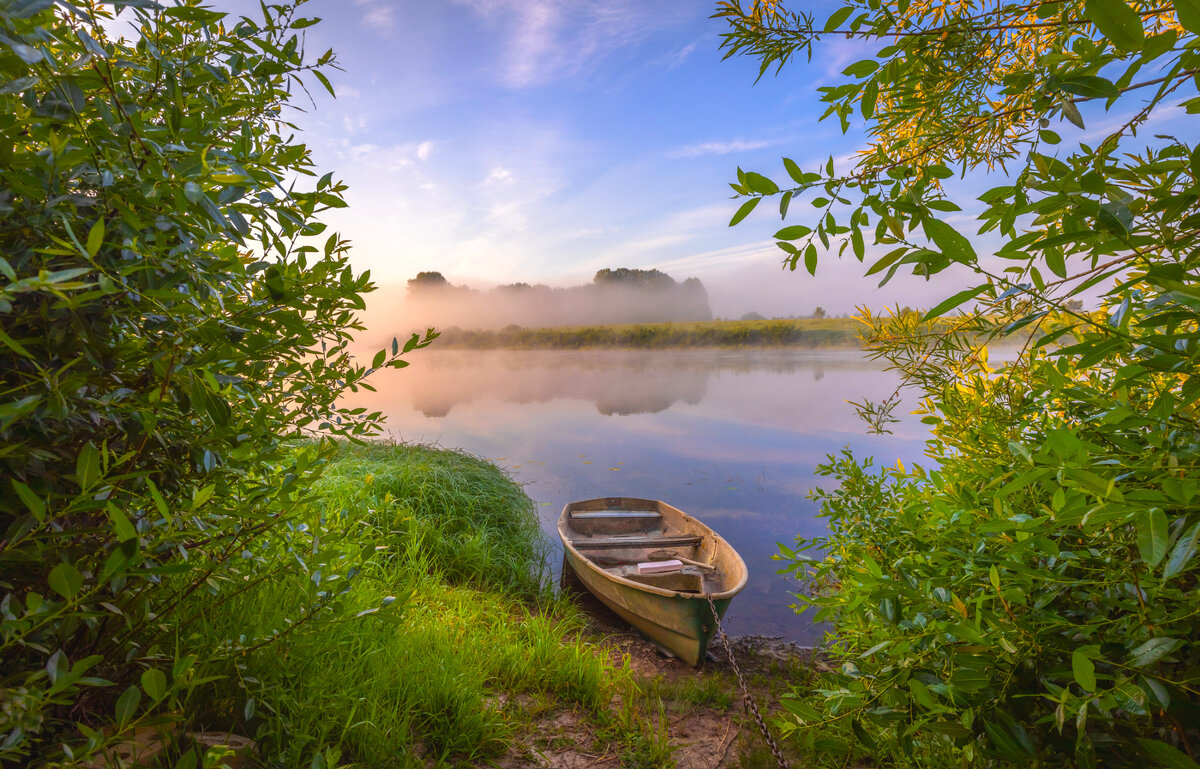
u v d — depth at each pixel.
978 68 1.26
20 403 0.97
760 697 4.11
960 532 1.63
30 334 1.25
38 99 1.17
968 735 1.42
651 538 6.94
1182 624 1.17
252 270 1.40
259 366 1.69
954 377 2.10
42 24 0.97
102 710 1.80
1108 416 0.92
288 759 2.03
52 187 1.12
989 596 1.33
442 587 4.62
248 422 1.78
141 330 1.36
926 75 1.22
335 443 1.97
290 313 1.39
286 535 2.37
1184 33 0.69
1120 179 0.84
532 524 7.44
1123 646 1.24
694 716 3.73
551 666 3.78
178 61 1.38
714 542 6.48
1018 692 1.37
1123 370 0.82
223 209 1.19
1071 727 1.33
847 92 1.14
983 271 0.83
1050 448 0.81
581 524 7.77
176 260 1.26
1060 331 0.80
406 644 3.17
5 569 1.29
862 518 2.90
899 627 1.59
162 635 1.92
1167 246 0.74
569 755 3.02
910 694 1.50
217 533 1.81
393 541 4.78
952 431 2.12
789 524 8.77
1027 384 1.98
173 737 1.70
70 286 0.86
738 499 10.05
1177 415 0.94
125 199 1.19
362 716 2.49
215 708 2.08
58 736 1.49
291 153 1.43
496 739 2.88
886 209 0.90
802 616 5.92
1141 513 0.72
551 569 6.63
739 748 3.29
